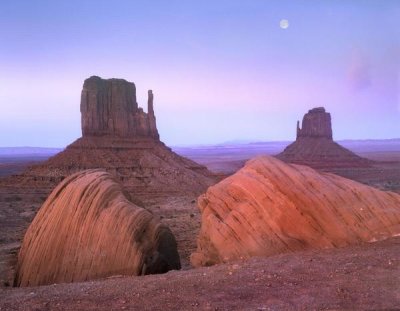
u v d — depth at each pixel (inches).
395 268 522.3
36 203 3277.6
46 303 451.8
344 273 514.3
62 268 825.5
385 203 797.2
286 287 474.0
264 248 729.0
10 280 887.7
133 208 861.2
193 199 3339.1
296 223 751.1
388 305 412.5
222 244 762.2
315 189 794.2
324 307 412.8
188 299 446.3
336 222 754.2
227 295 454.6
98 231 831.7
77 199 877.8
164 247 864.9
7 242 1668.3
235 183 829.8
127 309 422.3
